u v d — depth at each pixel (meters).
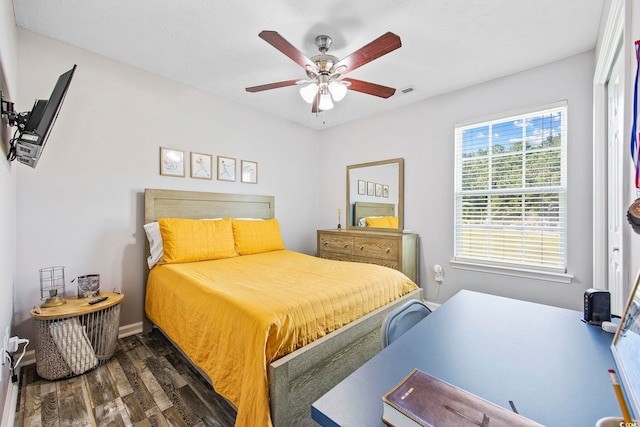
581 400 0.65
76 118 2.34
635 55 1.11
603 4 1.79
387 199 3.62
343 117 3.95
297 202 4.23
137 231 2.68
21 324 2.07
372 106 3.52
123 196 2.59
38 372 1.87
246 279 2.07
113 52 2.41
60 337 1.86
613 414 0.60
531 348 0.90
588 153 2.31
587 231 2.32
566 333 1.00
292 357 1.34
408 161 3.45
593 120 2.19
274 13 1.91
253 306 1.47
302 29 2.06
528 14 1.90
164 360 2.14
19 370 1.94
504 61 2.48
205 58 2.49
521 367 0.79
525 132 2.66
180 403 1.66
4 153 1.55
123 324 2.59
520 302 1.34
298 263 2.66
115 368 2.02
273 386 1.25
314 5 1.83
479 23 1.99
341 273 2.26
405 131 3.48
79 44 2.29
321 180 4.52
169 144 2.89
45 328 1.85
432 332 1.02
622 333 0.82
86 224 2.38
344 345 1.63
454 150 3.07
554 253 2.51
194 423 1.51
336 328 1.66
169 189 2.88
